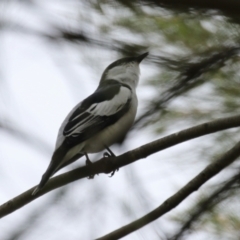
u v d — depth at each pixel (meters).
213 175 6.80
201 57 6.65
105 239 6.72
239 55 6.91
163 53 6.73
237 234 6.77
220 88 7.38
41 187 6.91
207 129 6.86
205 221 6.89
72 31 5.70
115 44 6.36
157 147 7.12
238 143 6.74
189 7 4.41
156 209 6.75
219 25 6.70
